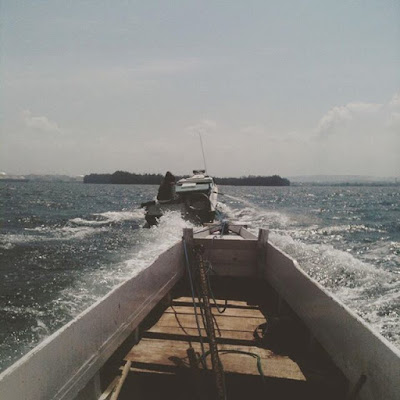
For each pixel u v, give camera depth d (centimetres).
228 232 901
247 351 366
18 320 700
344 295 827
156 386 330
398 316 705
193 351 362
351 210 3847
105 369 324
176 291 557
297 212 3362
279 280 484
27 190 9081
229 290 570
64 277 976
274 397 319
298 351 368
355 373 266
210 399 305
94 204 4219
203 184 1648
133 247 1370
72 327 249
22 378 196
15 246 1389
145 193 7950
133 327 362
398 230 2106
